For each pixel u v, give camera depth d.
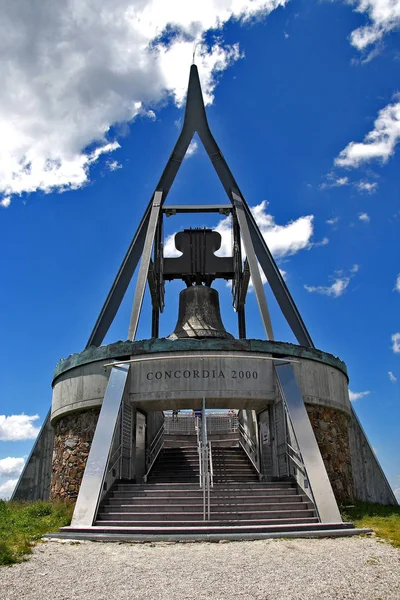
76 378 17.28
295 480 14.60
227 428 27.50
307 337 22.02
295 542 10.37
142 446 17.47
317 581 7.48
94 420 16.62
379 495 19.08
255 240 23.53
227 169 23.92
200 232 25.11
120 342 16.75
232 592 6.95
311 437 14.18
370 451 19.66
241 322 25.53
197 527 11.07
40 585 7.28
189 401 16.30
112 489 14.02
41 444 20.31
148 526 11.51
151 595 6.82
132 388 16.11
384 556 9.07
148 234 21.77
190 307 21.94
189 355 15.66
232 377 16.05
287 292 22.83
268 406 16.89
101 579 7.60
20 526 12.17
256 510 12.66
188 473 18.52
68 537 10.94
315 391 16.89
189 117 23.27
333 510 12.35
